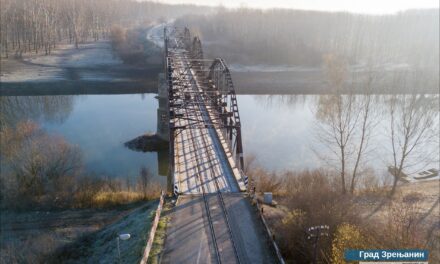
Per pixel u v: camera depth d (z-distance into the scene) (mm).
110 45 153625
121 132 76062
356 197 45250
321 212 31812
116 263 28688
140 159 63688
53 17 154500
